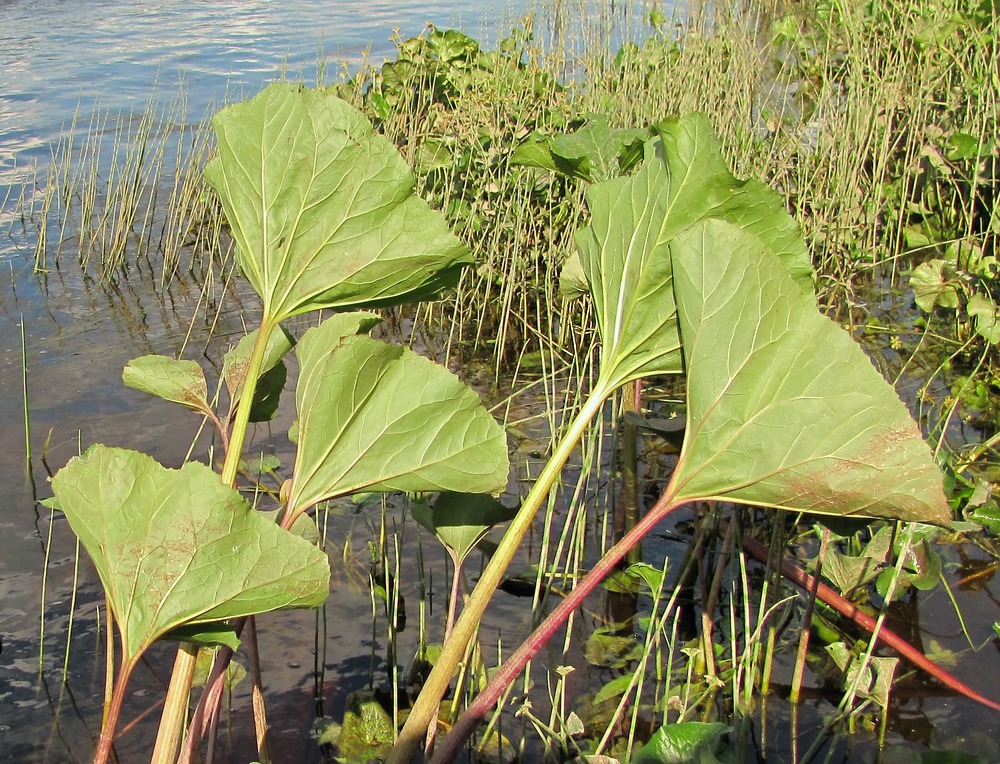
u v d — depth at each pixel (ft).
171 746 4.97
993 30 16.61
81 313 15.28
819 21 22.89
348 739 7.03
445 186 15.88
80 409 12.11
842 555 8.02
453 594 6.63
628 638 8.17
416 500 7.07
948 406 11.82
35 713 7.36
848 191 16.01
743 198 5.42
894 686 7.45
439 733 7.11
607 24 20.29
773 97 19.83
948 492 9.06
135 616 4.72
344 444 5.27
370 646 8.14
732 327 5.13
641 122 15.98
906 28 18.29
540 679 7.72
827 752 6.86
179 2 39.73
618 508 9.37
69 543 9.53
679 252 5.12
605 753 6.90
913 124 16.65
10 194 19.95
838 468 5.11
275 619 8.46
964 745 6.86
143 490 4.61
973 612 8.24
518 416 12.33
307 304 5.35
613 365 5.60
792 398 5.11
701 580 8.03
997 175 15.92
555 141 8.29
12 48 31.42
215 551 4.62
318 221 5.21
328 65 28.12
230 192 5.26
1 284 16.25
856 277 16.25
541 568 8.03
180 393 5.96
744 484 5.29
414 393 5.18
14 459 10.94
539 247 15.90
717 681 7.36
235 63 29.30
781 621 7.66
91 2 39.37
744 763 6.77
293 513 5.36
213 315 15.43
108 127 23.70
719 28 19.30
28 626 8.33
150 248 18.26
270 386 6.04
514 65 17.53
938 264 13.38
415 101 17.95
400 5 37.78
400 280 5.38
